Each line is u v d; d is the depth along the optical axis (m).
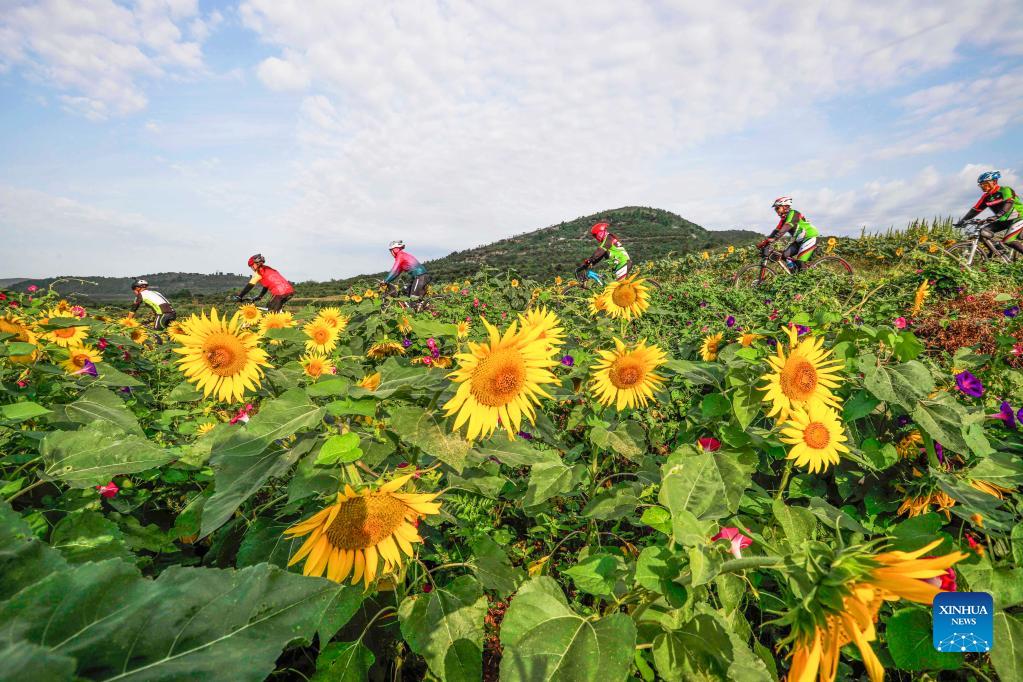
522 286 11.25
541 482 2.13
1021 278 8.57
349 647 1.46
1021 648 1.46
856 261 15.57
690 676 1.26
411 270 10.30
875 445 2.21
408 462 1.79
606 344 3.22
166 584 0.72
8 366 2.40
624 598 1.42
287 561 1.63
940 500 2.01
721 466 1.88
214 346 2.27
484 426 1.52
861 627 0.86
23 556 0.74
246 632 0.70
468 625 1.48
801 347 2.08
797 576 0.98
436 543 2.10
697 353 4.24
